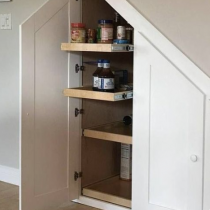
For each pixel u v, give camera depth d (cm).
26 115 249
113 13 304
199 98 220
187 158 227
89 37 268
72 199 284
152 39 233
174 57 228
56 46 263
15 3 314
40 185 261
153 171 240
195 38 257
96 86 264
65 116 273
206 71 255
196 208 227
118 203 274
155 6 258
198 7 254
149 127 238
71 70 275
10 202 289
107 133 274
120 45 248
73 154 281
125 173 311
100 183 303
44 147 262
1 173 336
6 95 326
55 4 259
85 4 281
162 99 232
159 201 239
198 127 222
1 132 333
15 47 317
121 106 317
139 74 239
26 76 247
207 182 223
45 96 259
